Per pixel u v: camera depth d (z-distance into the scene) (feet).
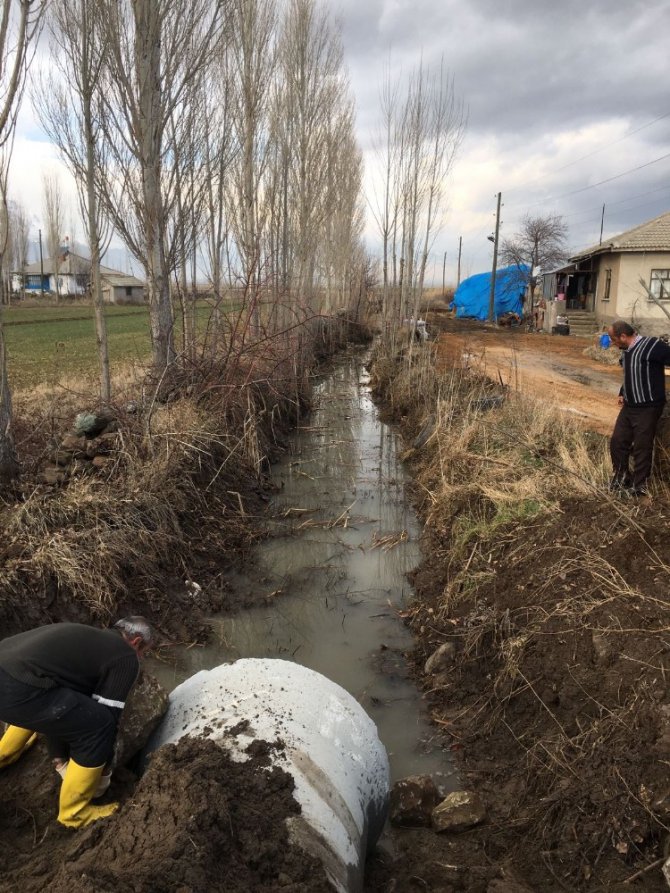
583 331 91.40
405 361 53.26
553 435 26.27
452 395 36.86
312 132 60.90
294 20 57.47
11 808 10.60
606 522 17.62
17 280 209.56
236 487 29.35
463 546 21.30
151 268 33.73
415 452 36.42
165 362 34.01
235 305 48.47
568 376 49.16
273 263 53.57
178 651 18.42
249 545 25.11
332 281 95.25
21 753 11.37
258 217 51.67
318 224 65.67
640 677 12.60
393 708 15.90
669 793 10.49
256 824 8.43
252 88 47.93
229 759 9.36
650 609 13.93
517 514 20.62
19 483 21.27
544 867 10.83
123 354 68.08
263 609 20.74
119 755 10.47
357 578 22.89
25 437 26.99
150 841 8.03
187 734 10.18
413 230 57.77
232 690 11.09
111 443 25.03
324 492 31.94
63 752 10.69
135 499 21.83
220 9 34.71
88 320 125.08
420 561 24.00
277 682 11.20
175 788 8.66
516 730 14.14
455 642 17.61
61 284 214.28
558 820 11.35
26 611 16.96
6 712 9.61
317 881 8.05
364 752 10.69
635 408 19.08
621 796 10.92
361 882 9.22
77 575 18.10
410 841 11.94
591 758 11.92
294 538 26.40
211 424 30.50
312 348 63.62
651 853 10.19
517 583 17.85
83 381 44.04
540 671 14.61
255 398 38.91
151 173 32.55
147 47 31.19
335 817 9.12
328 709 10.91
